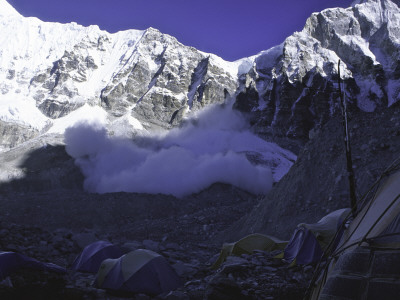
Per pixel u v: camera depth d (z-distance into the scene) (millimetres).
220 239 52625
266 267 19734
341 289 7305
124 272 16219
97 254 22125
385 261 6918
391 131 39500
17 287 13547
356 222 8906
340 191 37906
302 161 46656
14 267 16062
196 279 20172
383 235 7324
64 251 27531
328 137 46344
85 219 100312
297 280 16609
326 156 43875
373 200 8766
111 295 15773
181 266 22250
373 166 36906
